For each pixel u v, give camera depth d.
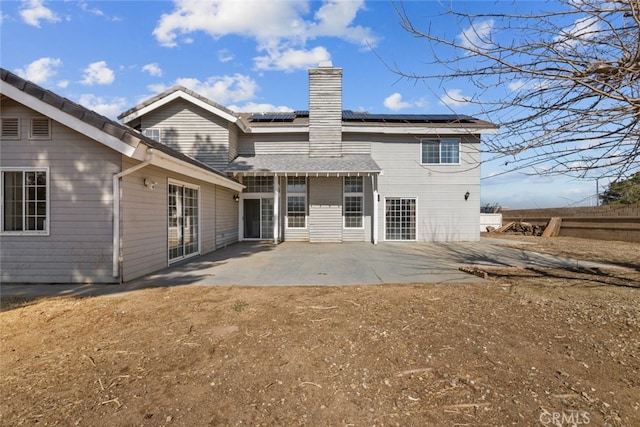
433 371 2.88
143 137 8.23
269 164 13.81
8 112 6.43
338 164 13.84
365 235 14.96
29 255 6.46
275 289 5.96
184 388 2.63
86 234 6.46
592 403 2.38
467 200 15.10
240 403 2.42
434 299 5.20
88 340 3.62
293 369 2.93
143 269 7.29
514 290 5.78
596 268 8.03
